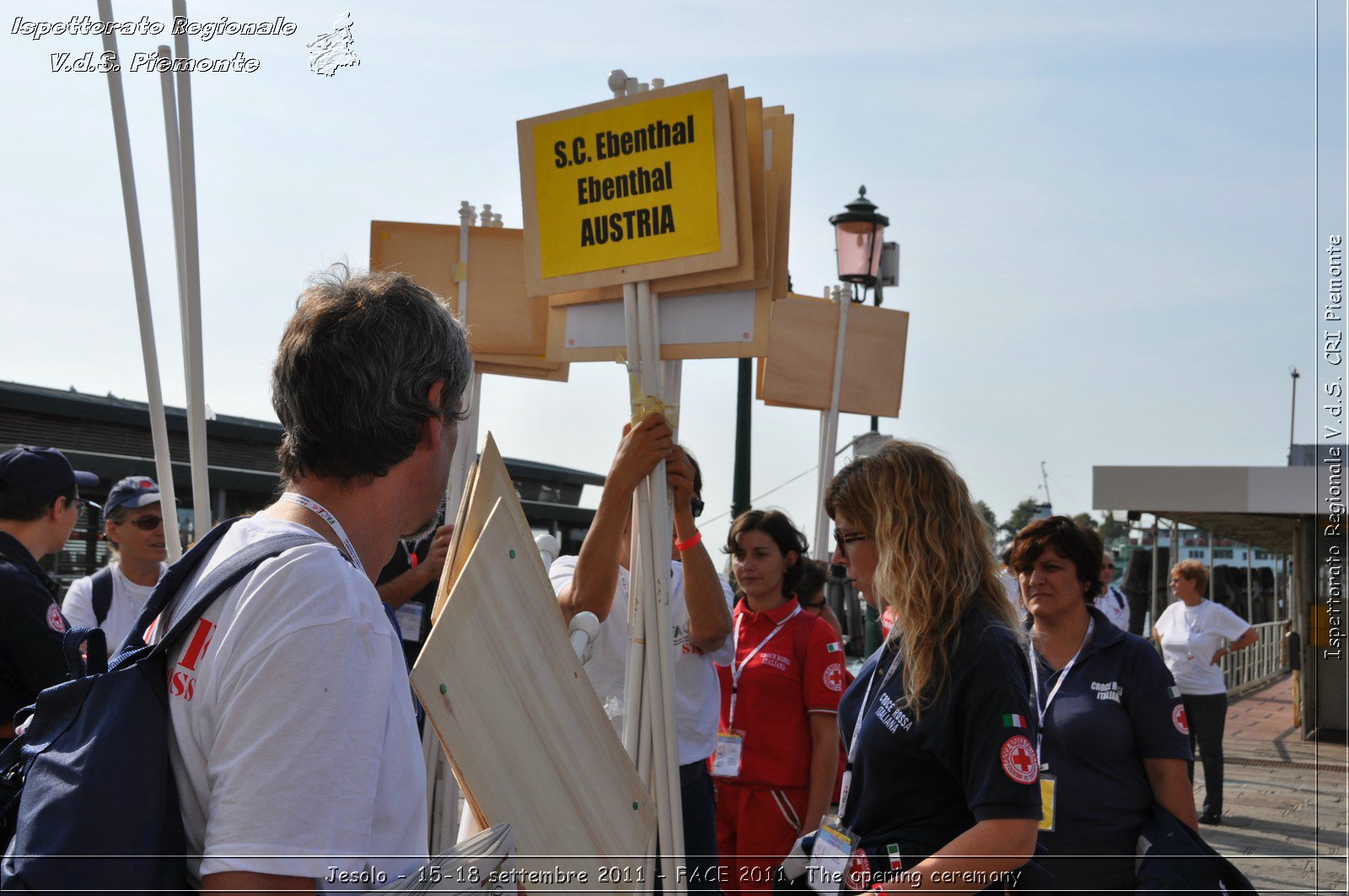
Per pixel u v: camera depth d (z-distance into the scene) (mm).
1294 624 11211
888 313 5422
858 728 2238
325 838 1056
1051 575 3148
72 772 1069
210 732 1115
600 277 2805
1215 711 7363
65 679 2645
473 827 1549
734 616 4176
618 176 2791
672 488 2885
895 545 2113
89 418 9945
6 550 2777
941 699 2027
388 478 1351
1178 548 11617
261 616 1122
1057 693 3066
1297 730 11492
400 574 3424
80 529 8312
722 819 3949
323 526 1281
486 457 1535
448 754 1298
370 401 1297
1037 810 1931
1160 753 2934
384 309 1342
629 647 2674
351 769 1090
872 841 2109
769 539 3990
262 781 1049
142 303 2180
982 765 1948
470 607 1325
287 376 1325
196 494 2188
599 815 1534
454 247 3600
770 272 2797
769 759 3838
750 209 2725
